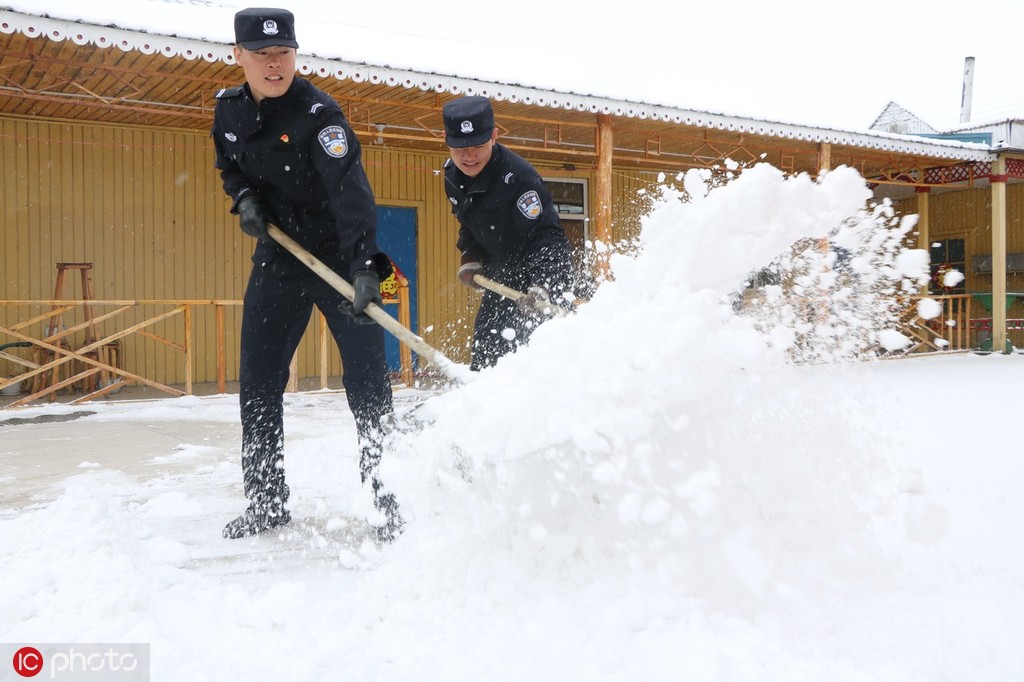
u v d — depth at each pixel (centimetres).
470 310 1095
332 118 255
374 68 711
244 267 953
